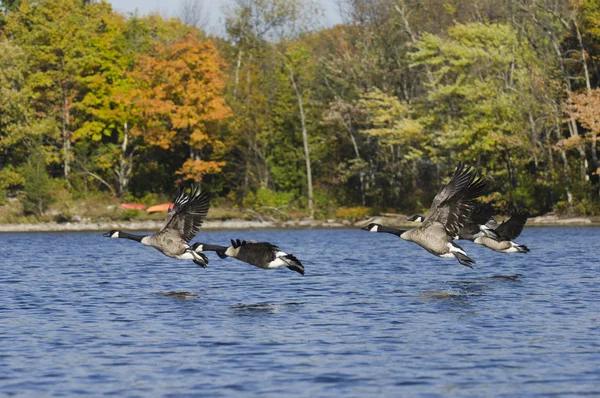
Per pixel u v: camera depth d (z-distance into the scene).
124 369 13.82
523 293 22.34
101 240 51.53
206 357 14.62
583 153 59.97
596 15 58.53
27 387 12.78
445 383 12.87
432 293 22.58
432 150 62.69
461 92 59.38
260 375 13.40
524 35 61.34
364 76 69.25
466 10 68.19
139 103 68.25
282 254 18.22
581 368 13.66
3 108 67.62
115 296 22.45
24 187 66.88
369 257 35.56
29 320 18.45
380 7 69.31
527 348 15.12
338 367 13.87
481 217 23.05
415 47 62.12
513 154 60.72
